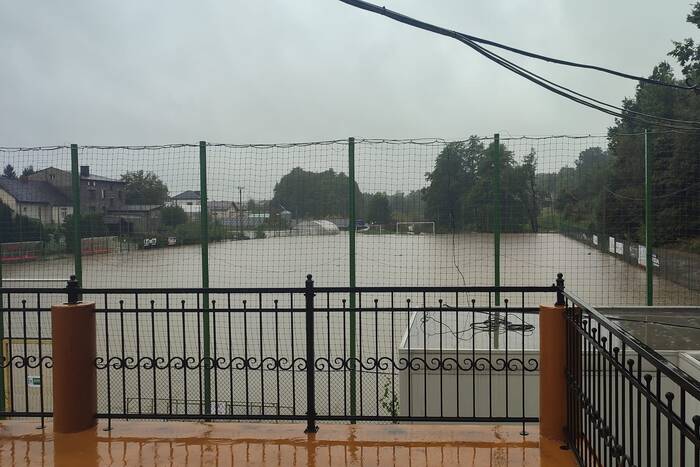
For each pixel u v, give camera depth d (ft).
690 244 22.80
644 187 23.02
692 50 55.83
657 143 22.94
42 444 14.67
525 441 14.46
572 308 13.32
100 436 15.15
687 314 22.80
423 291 14.85
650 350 8.04
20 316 26.96
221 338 27.48
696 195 22.62
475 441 14.56
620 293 23.07
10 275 24.76
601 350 10.61
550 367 14.40
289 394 25.68
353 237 23.62
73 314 15.26
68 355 15.25
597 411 11.09
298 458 13.79
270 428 15.61
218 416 15.26
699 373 18.78
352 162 23.50
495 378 20.99
